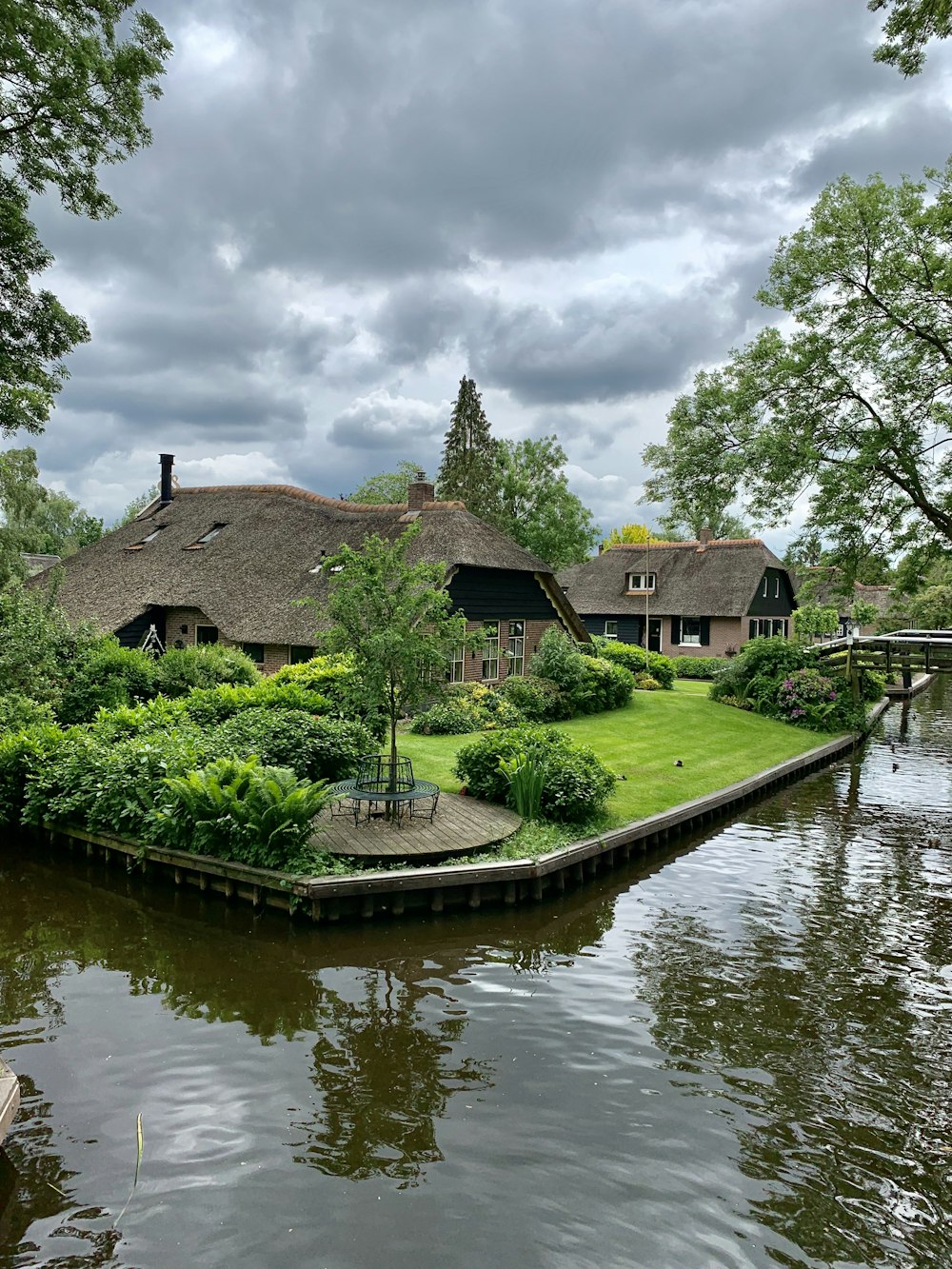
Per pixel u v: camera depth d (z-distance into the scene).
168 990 7.05
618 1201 4.57
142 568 25.34
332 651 10.32
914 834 12.73
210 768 9.59
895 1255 4.24
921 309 15.80
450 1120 5.27
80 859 10.66
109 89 14.59
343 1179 4.70
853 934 8.62
